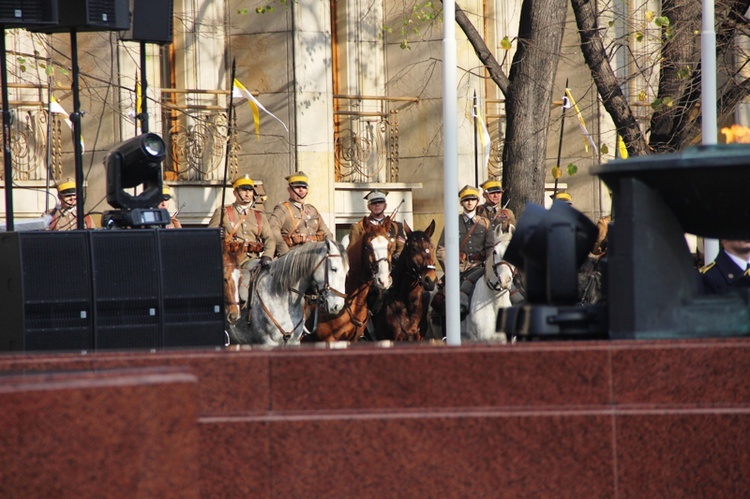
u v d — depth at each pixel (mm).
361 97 96750
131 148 45625
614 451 27297
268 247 72750
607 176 29641
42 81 84875
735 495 27109
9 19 43406
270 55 91312
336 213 94750
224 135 90438
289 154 90500
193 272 45344
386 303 68250
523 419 27391
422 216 99250
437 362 27812
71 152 84562
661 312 29000
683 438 27203
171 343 44812
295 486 27562
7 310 42656
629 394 27562
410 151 99625
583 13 78688
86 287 43219
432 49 98750
